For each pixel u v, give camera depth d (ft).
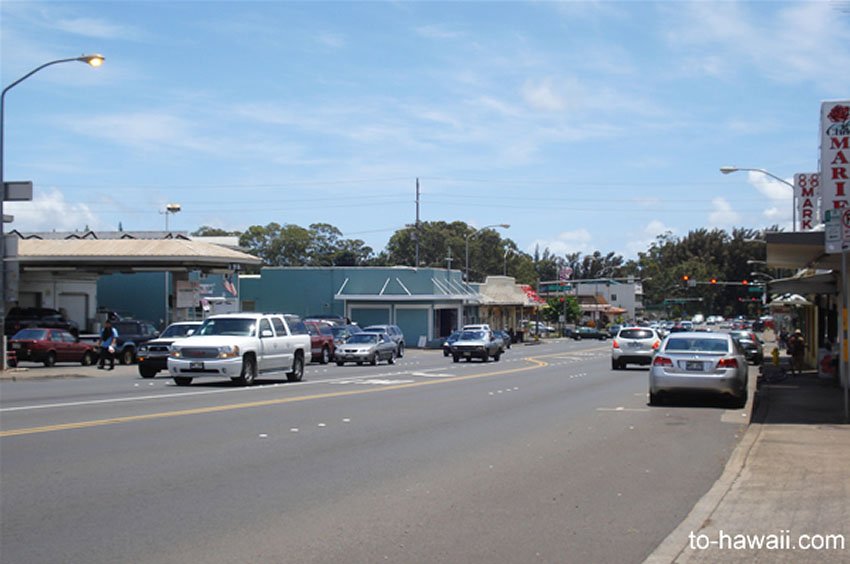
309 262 380.78
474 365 132.16
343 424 53.06
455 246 397.19
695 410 64.23
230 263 162.30
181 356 80.89
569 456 42.57
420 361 148.15
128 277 206.90
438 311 238.68
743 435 50.42
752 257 459.32
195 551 24.95
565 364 136.26
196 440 45.27
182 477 35.60
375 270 232.53
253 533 27.04
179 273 164.04
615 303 509.35
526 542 26.50
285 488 33.88
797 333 112.06
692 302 460.14
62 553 24.61
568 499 32.63
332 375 102.89
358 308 233.14
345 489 33.88
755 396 75.97
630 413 62.03
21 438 44.83
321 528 27.84
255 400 66.54
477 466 39.40
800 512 29.71
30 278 163.84
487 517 29.60
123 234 207.92
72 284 175.73
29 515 28.94
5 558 24.08
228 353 80.23
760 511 29.96
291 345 89.56
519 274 426.51
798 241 65.62
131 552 24.79
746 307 465.47
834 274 94.58
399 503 31.58
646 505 31.71
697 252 476.54
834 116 66.33
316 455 41.55
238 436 46.96
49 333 119.65
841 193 66.08
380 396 72.54
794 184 118.42
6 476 35.24
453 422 55.47
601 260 566.36
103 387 82.33
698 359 65.51
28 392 75.97
